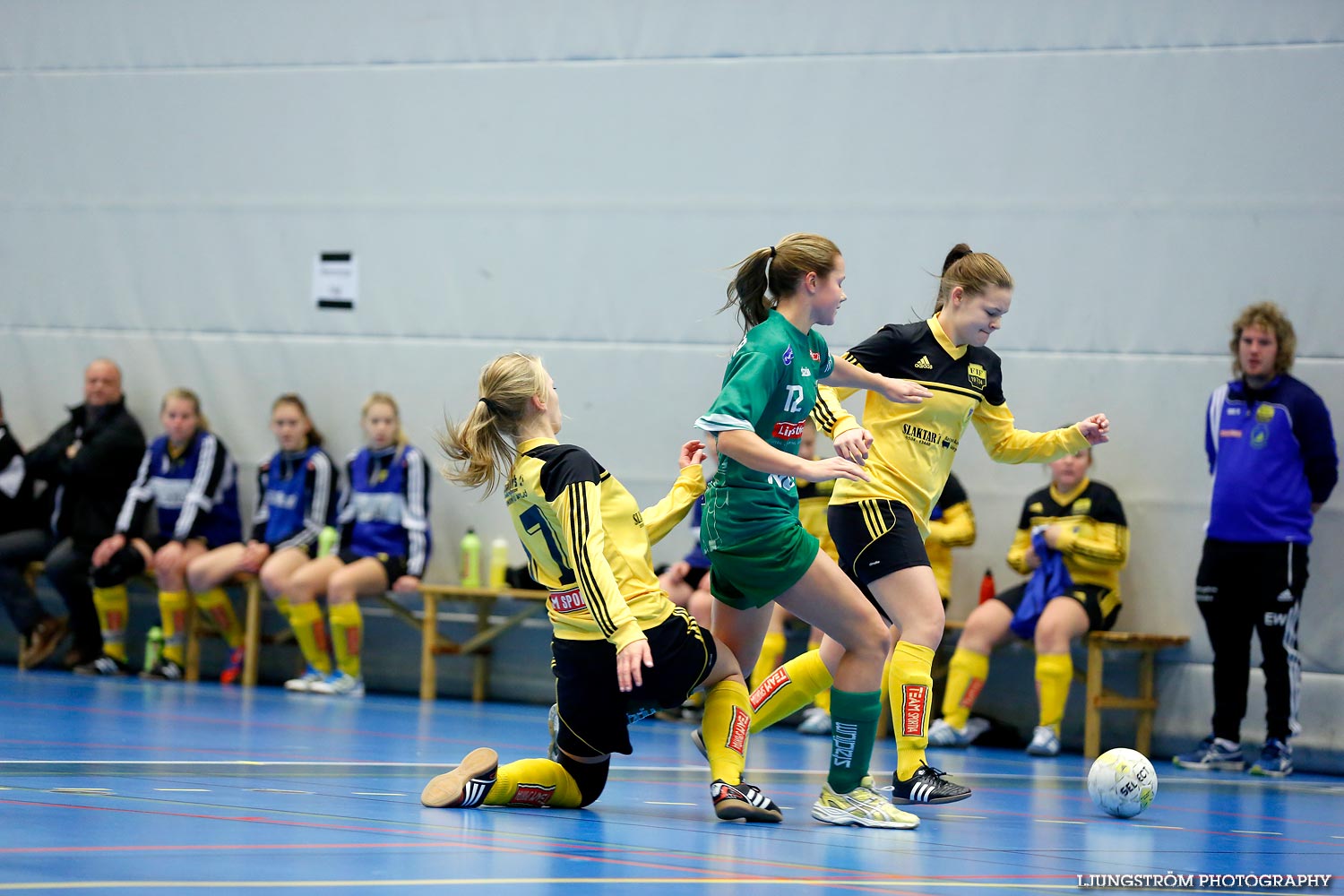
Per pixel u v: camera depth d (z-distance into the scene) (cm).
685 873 562
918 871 599
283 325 1756
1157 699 1422
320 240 1745
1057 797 968
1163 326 1448
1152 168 1454
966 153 1512
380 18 1723
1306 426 1286
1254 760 1378
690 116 1609
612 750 746
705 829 705
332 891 487
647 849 625
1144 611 1437
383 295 1722
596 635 712
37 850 546
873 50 1544
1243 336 1305
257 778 837
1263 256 1420
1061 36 1482
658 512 786
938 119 1521
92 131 1825
